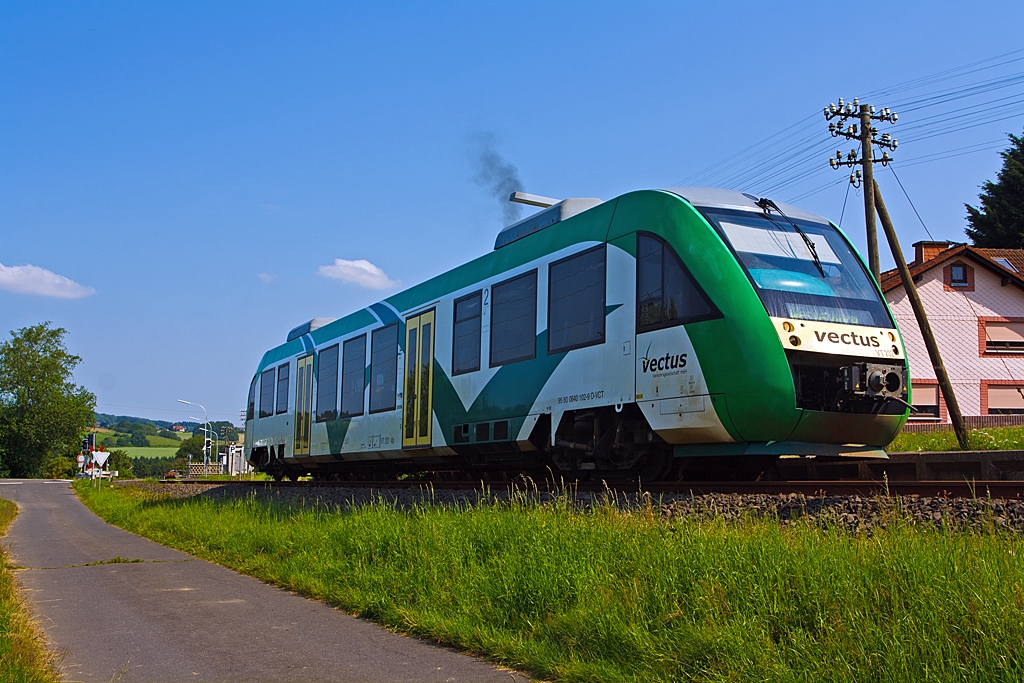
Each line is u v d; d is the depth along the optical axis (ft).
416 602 22.99
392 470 64.64
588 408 37.06
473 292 47.03
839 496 27.53
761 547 18.83
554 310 39.93
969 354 113.80
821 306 31.96
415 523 29.91
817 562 17.29
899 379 32.37
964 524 22.27
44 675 17.53
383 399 56.54
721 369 30.96
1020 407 113.09
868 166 73.41
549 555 21.95
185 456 449.48
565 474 41.09
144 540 48.11
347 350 63.67
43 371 338.75
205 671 18.24
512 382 42.45
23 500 116.37
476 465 49.44
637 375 34.37
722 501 28.45
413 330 53.36
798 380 30.76
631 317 35.01
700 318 31.81
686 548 19.94
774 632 15.69
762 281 31.42
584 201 41.88
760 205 35.22
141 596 27.84
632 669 15.79
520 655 17.84
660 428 33.06
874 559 17.19
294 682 17.22
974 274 115.14
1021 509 22.85
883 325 33.12
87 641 21.21
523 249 43.29
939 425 94.17
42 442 335.06
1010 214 172.45
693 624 16.29
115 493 112.78
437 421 49.32
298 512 42.34
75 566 36.22
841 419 31.40
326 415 66.59
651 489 35.27
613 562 20.71
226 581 30.81
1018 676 12.57
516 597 20.75
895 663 13.23
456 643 19.67
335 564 28.91
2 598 25.63
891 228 66.85
